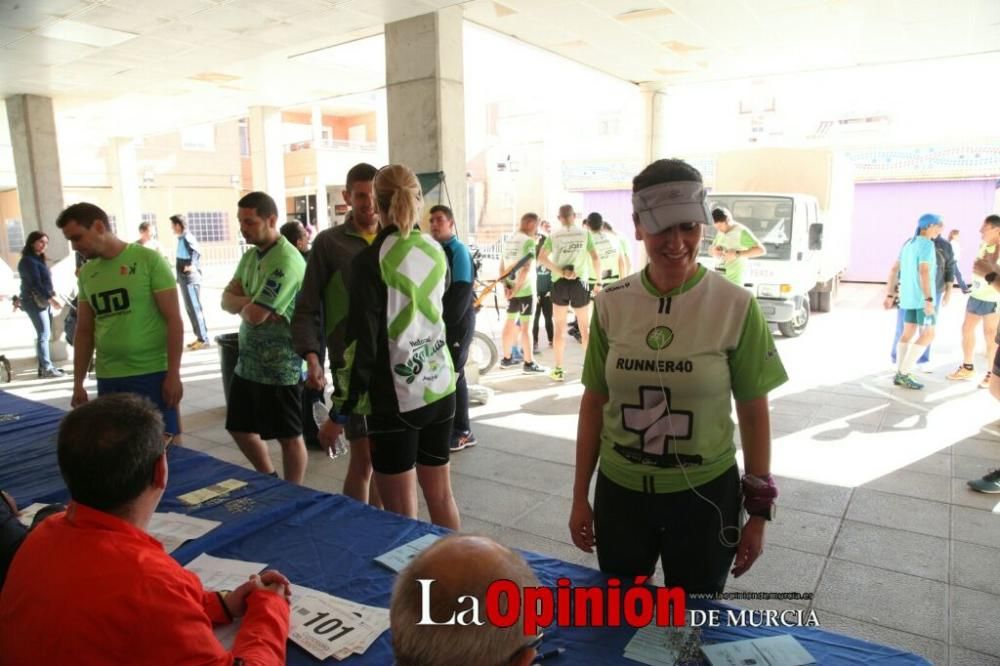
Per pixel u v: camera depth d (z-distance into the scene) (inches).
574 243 265.9
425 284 94.2
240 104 467.5
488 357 282.0
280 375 132.3
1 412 151.3
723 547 69.1
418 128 249.0
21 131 378.6
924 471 169.6
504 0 248.7
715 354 65.6
